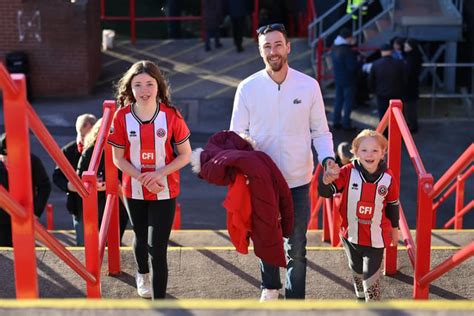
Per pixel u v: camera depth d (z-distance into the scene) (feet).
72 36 161.48
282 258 43.19
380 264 48.70
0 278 54.13
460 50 173.88
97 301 26.89
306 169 47.39
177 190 48.49
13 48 161.07
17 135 33.19
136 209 49.11
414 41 140.05
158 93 47.32
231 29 196.65
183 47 185.88
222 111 154.40
